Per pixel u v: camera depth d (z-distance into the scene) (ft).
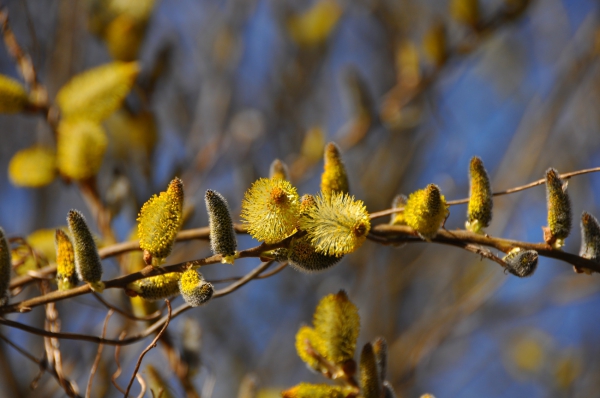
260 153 15.39
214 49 15.15
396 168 16.39
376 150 16.63
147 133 9.50
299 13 17.11
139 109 9.75
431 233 5.11
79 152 7.82
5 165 13.94
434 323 13.91
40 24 12.46
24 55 8.41
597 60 16.88
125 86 8.01
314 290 16.30
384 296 16.48
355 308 5.28
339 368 5.35
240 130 14.58
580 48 15.33
